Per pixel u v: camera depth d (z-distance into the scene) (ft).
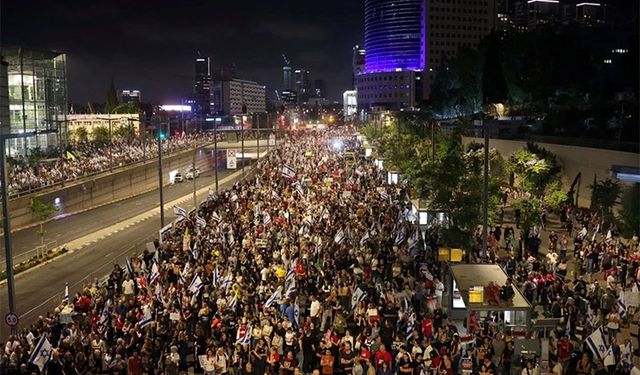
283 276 86.79
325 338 64.85
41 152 274.16
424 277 84.94
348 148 371.35
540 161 139.64
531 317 67.31
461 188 102.27
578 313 73.46
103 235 170.91
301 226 116.26
